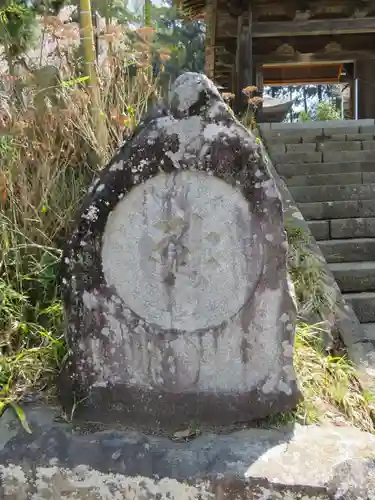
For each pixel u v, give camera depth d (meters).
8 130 2.53
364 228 3.90
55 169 2.79
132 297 1.85
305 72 12.47
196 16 9.20
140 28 3.03
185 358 1.87
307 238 3.35
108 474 1.67
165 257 1.83
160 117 1.75
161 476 1.64
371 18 8.92
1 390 2.08
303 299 2.73
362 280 3.36
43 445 1.75
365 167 4.88
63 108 2.86
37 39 3.13
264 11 9.01
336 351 2.49
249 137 1.75
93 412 1.90
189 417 1.88
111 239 1.83
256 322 1.85
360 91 10.12
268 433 1.84
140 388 1.89
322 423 1.92
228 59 11.12
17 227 2.62
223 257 1.82
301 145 5.30
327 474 1.61
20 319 2.41
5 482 1.70
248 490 1.60
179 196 1.79
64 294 1.87
